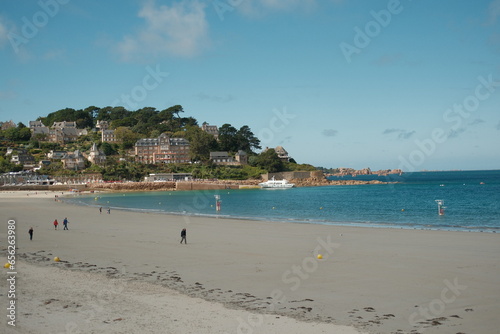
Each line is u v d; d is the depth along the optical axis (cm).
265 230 5247
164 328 1798
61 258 3378
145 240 4425
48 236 4794
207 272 2850
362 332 1766
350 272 2798
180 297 2256
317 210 8931
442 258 3216
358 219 6875
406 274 2716
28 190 18612
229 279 2653
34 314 1959
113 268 2989
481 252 3466
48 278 2662
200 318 1927
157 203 11800
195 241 4341
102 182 19900
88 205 11056
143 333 1741
